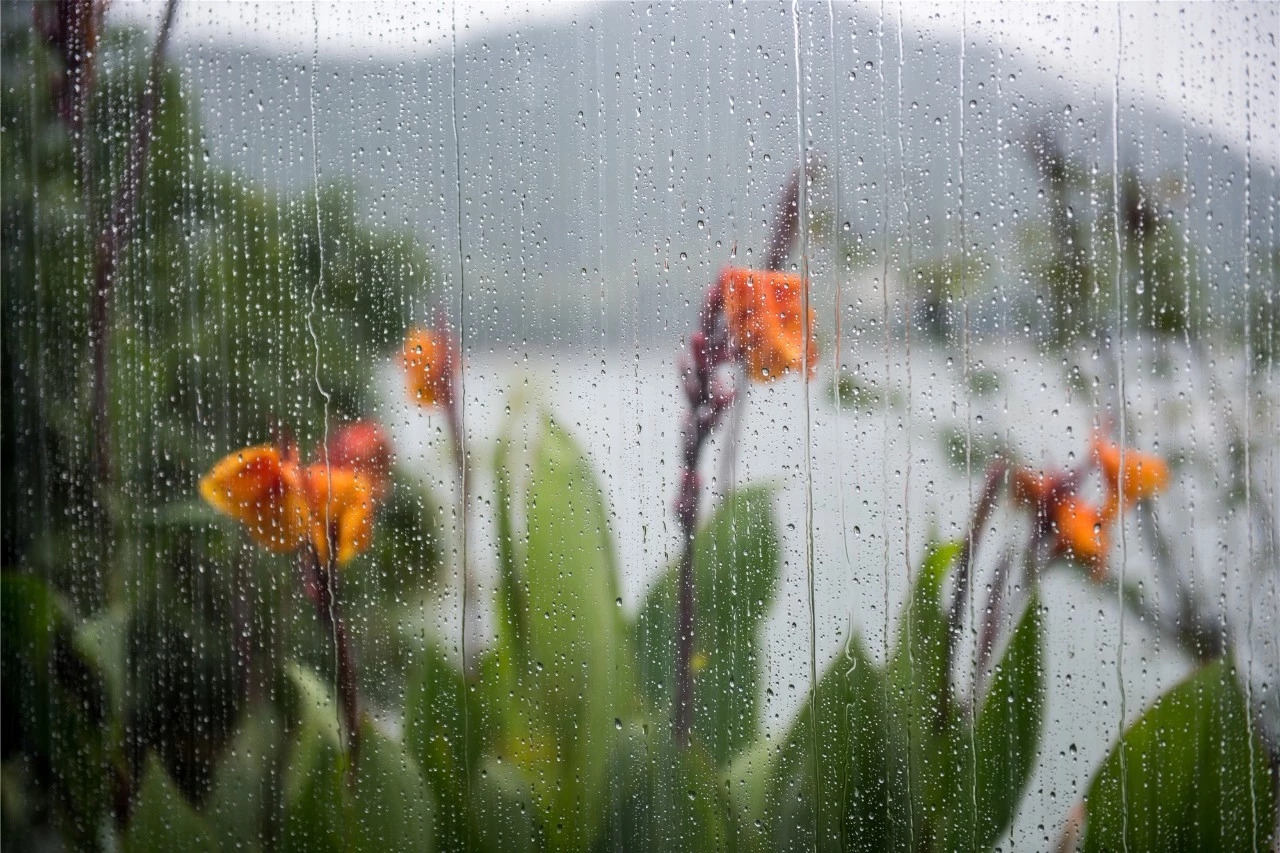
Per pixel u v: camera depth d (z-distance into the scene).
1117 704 1.20
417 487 1.27
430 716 1.27
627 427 1.25
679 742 1.25
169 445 1.29
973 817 1.21
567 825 1.26
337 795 1.27
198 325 1.29
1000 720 1.21
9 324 1.31
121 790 1.29
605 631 1.26
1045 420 1.20
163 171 1.29
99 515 1.30
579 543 1.26
